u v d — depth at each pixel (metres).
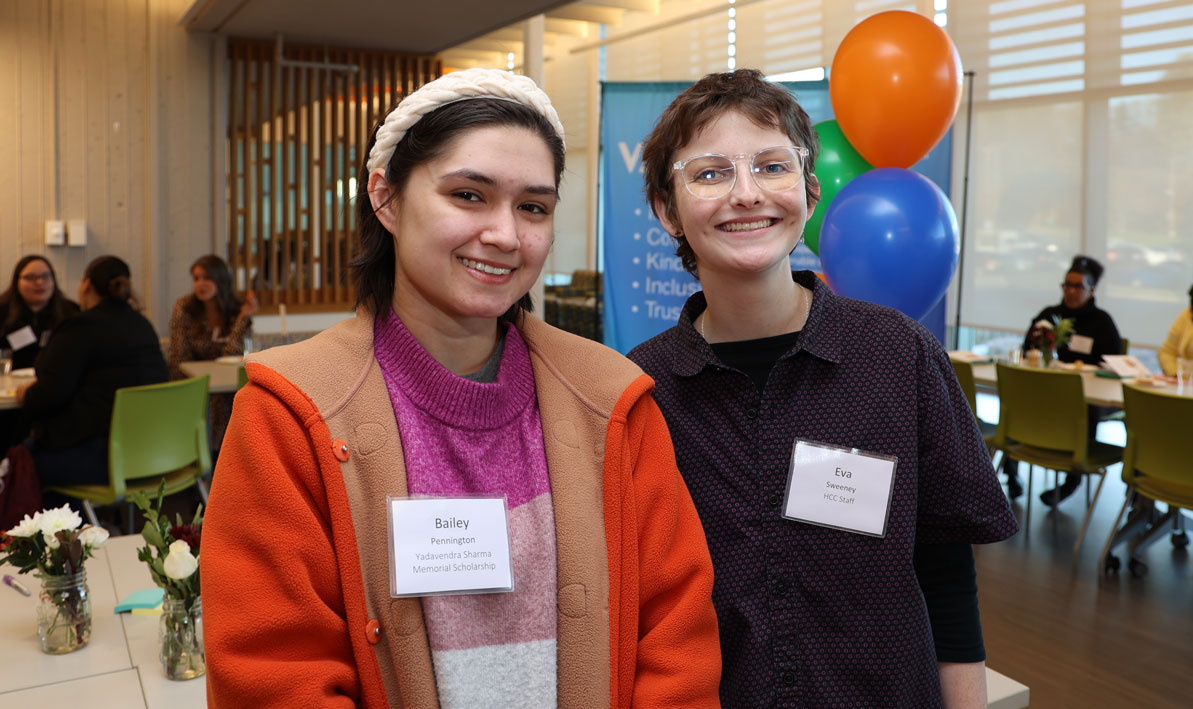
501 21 6.75
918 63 2.32
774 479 1.24
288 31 7.23
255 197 7.73
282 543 0.89
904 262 2.18
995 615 3.73
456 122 0.94
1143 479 4.09
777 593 1.22
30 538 1.74
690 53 9.57
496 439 1.03
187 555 1.62
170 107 7.22
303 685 0.87
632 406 1.09
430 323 1.03
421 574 0.94
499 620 0.97
